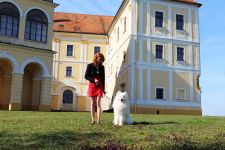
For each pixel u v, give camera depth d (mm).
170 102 30469
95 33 45094
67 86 44062
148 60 30641
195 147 5137
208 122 10555
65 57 44594
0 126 8156
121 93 8945
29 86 29453
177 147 5125
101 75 9133
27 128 7730
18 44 26859
